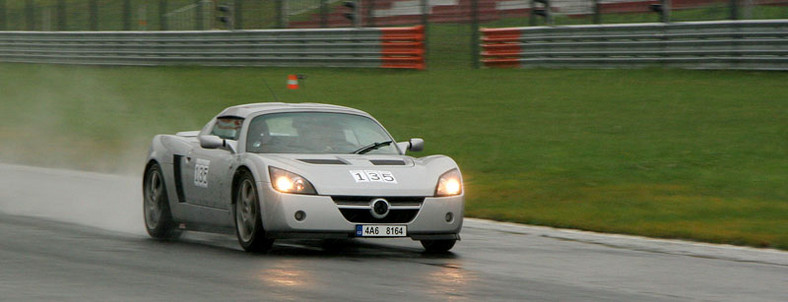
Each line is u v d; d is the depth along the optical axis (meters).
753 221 38.78
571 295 22.62
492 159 57.38
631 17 98.12
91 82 107.75
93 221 37.56
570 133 64.00
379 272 25.42
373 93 87.06
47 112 89.44
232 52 112.50
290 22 116.44
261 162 28.64
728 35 81.44
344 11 114.75
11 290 21.94
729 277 26.36
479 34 111.25
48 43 127.38
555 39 93.12
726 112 67.06
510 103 77.31
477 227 37.78
